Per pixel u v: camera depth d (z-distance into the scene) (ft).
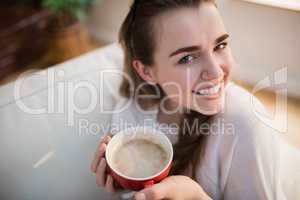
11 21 7.57
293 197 2.52
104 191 3.31
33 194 2.97
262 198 2.28
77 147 3.19
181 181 2.01
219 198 2.63
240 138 2.30
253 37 6.22
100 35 8.93
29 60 7.90
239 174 2.36
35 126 2.97
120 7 8.04
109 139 2.21
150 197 1.80
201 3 2.16
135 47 2.66
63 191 3.16
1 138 2.79
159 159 2.02
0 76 7.39
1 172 2.77
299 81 6.02
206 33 2.17
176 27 2.18
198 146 2.74
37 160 2.97
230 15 6.25
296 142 5.12
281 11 5.66
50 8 7.58
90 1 7.55
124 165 2.00
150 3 2.30
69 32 7.32
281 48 5.99
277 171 2.33
